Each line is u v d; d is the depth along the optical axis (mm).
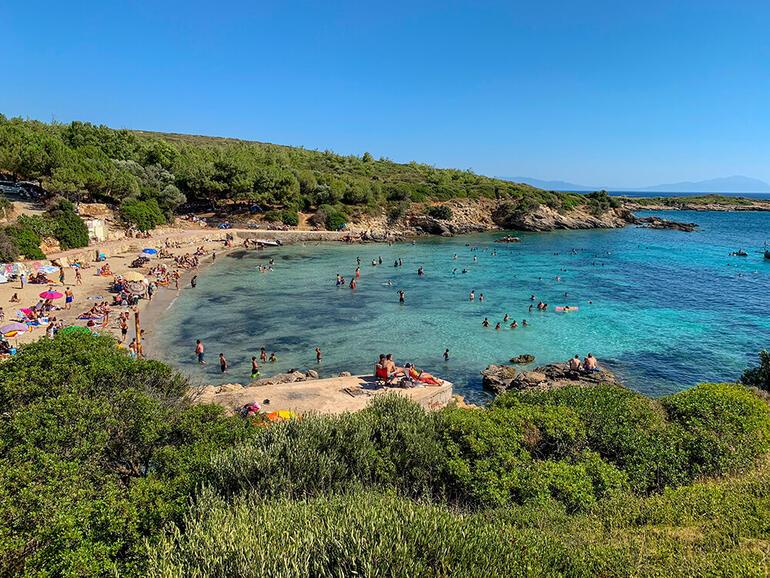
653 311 42344
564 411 13555
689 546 7312
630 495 10383
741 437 13117
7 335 27094
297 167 118812
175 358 29047
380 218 97875
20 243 44438
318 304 42438
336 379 22984
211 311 39125
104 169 69688
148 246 62125
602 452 12523
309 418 11359
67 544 6277
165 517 7383
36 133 69188
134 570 6320
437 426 12391
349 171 131500
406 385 21875
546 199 120938
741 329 37344
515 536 6930
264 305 41531
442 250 77312
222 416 12477
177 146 113562
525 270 60875
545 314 40812
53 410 10172
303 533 6199
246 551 5719
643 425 13453
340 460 10227
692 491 9984
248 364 28609
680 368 29625
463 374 28344
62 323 30172
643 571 6391
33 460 8562
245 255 67000
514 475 10797
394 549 5871
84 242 54344
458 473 10680
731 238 101062
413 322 37812
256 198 87125
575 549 6984
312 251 72875
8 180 67875
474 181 139375
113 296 38750
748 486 9984
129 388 12109
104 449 9836
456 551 5988
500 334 35406
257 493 8047
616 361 30656
